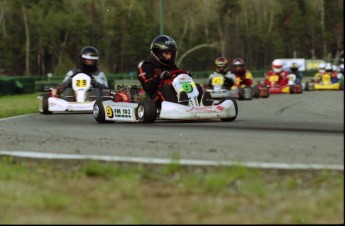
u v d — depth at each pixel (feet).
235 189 48.37
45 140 76.18
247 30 548.31
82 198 46.65
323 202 44.39
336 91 263.49
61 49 475.31
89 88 141.08
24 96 233.96
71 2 376.68
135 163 57.62
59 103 135.64
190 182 49.78
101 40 422.00
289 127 91.66
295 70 252.62
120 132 84.74
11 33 493.36
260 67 557.33
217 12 527.40
